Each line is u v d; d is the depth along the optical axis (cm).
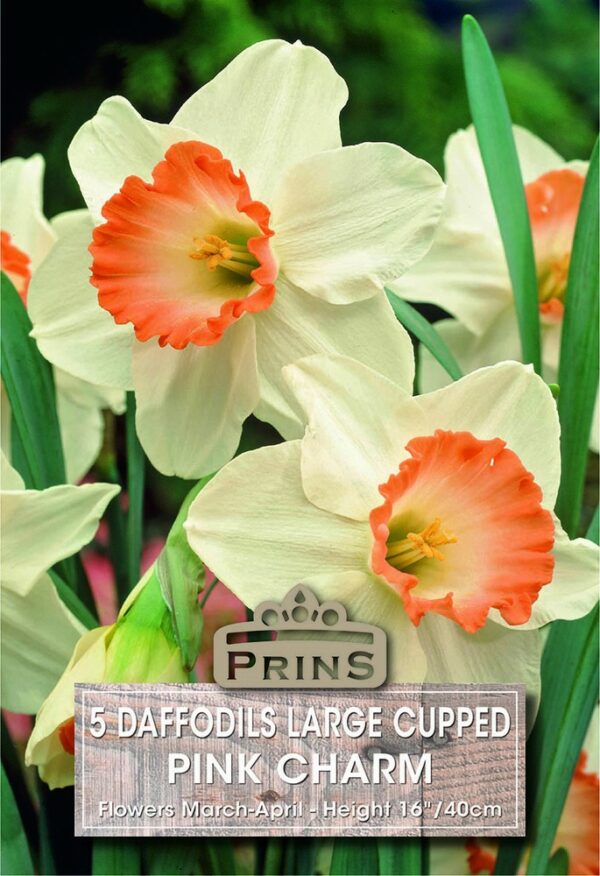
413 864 68
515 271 83
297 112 75
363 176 71
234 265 77
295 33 162
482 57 84
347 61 170
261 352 73
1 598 81
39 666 81
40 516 79
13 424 90
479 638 70
